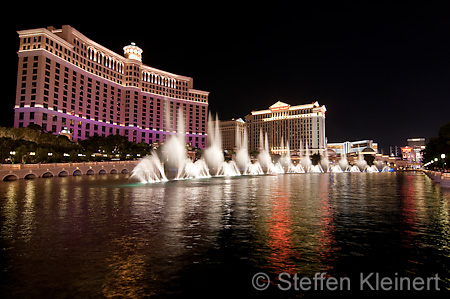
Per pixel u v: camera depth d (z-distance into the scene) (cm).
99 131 14950
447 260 1037
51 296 756
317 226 1540
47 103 11875
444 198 2792
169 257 1048
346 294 785
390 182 5525
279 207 2170
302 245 1199
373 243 1230
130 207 2150
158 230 1438
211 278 875
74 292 779
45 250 1122
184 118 19688
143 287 812
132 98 16825
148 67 18050
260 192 3284
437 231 1435
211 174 9219
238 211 1983
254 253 1098
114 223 1595
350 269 955
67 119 12925
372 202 2481
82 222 1620
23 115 11488
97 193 3116
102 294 771
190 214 1867
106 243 1215
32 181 5250
